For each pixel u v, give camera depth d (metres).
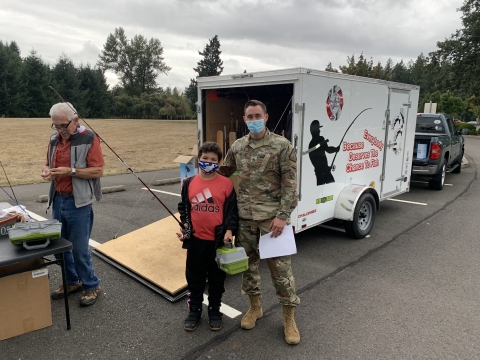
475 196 8.26
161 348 2.75
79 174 3.09
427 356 2.66
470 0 22.03
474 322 3.12
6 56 44.09
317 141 4.28
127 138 23.38
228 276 4.05
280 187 2.75
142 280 3.79
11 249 2.68
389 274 4.11
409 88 6.15
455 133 10.55
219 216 2.79
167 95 60.25
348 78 4.62
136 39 68.00
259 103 2.63
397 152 6.18
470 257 4.62
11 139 19.97
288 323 2.82
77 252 3.24
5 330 2.82
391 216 6.57
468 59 22.28
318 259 4.53
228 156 2.98
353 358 2.64
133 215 6.39
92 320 3.12
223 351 2.72
